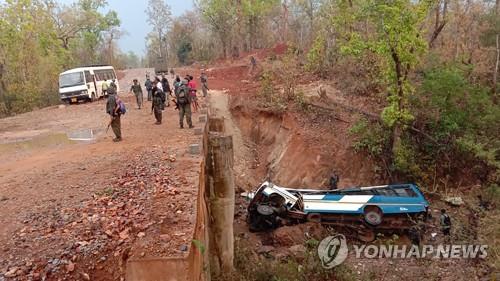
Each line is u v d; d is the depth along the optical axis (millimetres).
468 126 19312
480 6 25984
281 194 16719
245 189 21328
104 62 72500
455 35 25828
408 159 18625
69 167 11352
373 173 19109
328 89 25562
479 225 15062
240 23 52625
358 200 15852
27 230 7281
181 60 72875
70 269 6133
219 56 62969
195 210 7582
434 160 19094
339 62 27453
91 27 61906
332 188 18344
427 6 16234
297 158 20922
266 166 22891
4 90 33094
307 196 16609
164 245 6258
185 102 16188
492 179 17875
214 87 33312
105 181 9758
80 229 7184
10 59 33344
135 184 9297
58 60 45844
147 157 11688
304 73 29484
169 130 16094
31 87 32844
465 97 19453
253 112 25766
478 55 23672
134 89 23062
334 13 25719
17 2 33844
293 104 23969
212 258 11648
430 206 17344
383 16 16250
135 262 5852
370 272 13562
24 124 21062
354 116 20969
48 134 17141
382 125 19469
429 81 19344
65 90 28828
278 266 12625
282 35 53750
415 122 19719
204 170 11500
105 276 6133
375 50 16938
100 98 31438
